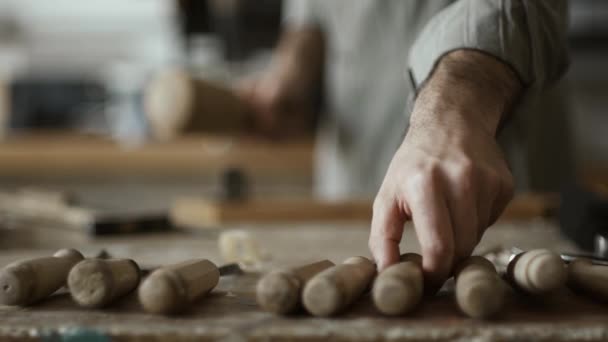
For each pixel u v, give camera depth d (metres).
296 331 0.39
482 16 0.58
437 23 0.62
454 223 0.47
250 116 1.50
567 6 0.67
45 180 2.37
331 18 1.59
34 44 2.83
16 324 0.42
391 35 1.45
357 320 0.42
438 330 0.39
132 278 0.47
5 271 0.45
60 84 2.60
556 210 1.09
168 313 0.43
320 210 1.15
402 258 0.50
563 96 1.50
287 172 2.25
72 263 0.50
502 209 0.52
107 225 0.95
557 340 0.39
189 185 2.31
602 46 2.34
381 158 1.51
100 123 2.63
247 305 0.46
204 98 1.29
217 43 2.41
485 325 0.40
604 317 0.42
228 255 0.74
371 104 1.51
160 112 1.31
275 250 0.81
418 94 0.58
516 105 0.62
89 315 0.44
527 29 0.59
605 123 2.50
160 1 2.70
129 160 2.28
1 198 1.28
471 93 0.54
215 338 0.39
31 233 0.96
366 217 1.15
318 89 1.72
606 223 0.74
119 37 2.80
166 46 2.78
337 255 0.77
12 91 2.55
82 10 2.74
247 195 1.29
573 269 0.47
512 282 0.47
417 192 0.47
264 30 2.32
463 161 0.48
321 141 1.92
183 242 0.89
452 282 0.52
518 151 1.43
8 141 2.32
